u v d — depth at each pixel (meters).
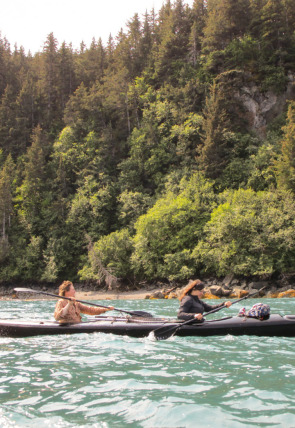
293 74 52.56
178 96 57.47
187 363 4.94
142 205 47.50
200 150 47.78
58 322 7.65
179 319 7.16
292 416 3.15
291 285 28.41
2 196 51.06
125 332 7.04
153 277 36.16
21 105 69.00
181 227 36.72
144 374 4.44
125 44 74.69
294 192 37.12
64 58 74.94
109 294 35.41
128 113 63.56
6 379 4.32
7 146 65.50
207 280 32.56
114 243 39.75
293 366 4.74
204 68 57.62
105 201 50.34
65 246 47.66
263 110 51.56
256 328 6.93
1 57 81.62
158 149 52.84
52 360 5.22
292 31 57.78
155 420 3.12
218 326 6.96
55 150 60.66
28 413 3.29
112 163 58.19
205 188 40.78
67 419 3.16
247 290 28.53
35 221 51.34
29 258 46.88
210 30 58.97
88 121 62.22
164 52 65.75
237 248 30.84
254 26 58.16
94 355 5.50
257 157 45.25
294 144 39.38
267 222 32.03
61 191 54.84
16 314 13.52
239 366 4.76
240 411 3.27
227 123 48.06
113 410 3.34
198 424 3.02
